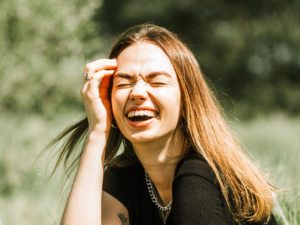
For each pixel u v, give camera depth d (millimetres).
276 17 34312
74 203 2891
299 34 33875
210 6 33438
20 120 9656
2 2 10023
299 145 6797
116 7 32031
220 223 2719
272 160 4574
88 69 3002
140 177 3135
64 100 10680
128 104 2869
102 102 3027
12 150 8055
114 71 2971
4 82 10211
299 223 3477
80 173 2947
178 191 2760
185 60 2883
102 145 2998
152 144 2906
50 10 10117
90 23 10359
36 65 10250
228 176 2785
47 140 8586
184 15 33094
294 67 34406
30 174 7234
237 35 32906
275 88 33531
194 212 2699
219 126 2916
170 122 2854
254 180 2824
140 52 2877
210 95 2941
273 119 15180
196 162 2799
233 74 33062
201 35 33031
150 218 3100
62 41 10188
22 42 10195
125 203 3109
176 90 2857
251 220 2801
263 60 34375
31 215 5145
